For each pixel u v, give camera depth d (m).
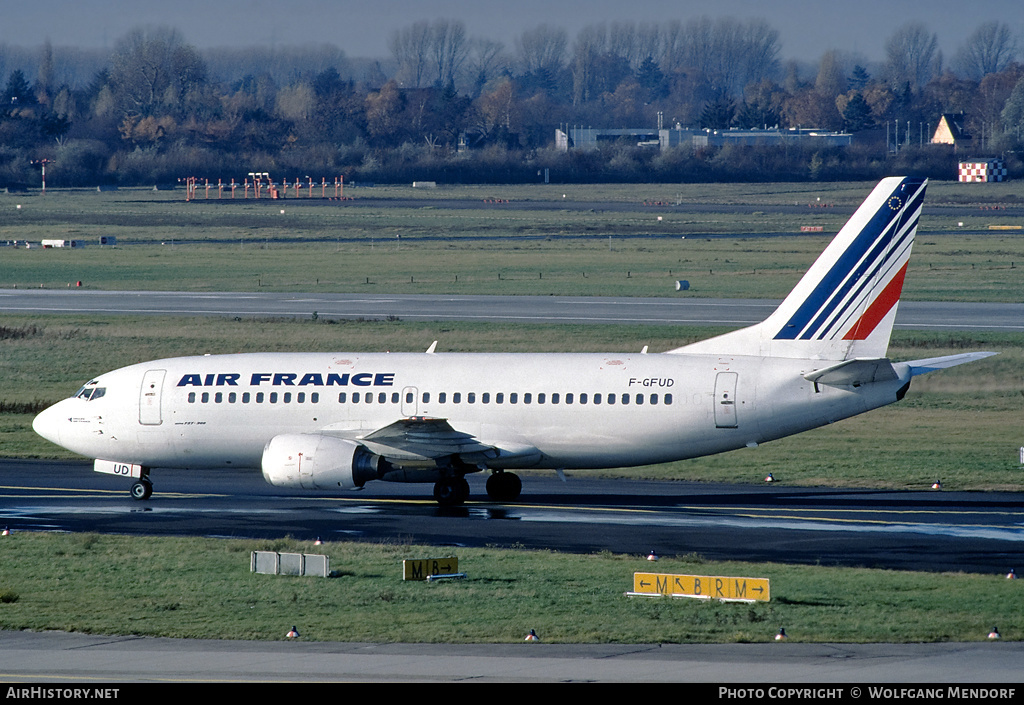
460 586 108.25
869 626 91.94
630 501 156.25
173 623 95.00
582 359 161.00
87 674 80.56
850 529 135.38
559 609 99.06
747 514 145.62
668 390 155.75
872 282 152.88
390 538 133.25
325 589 107.31
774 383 153.38
